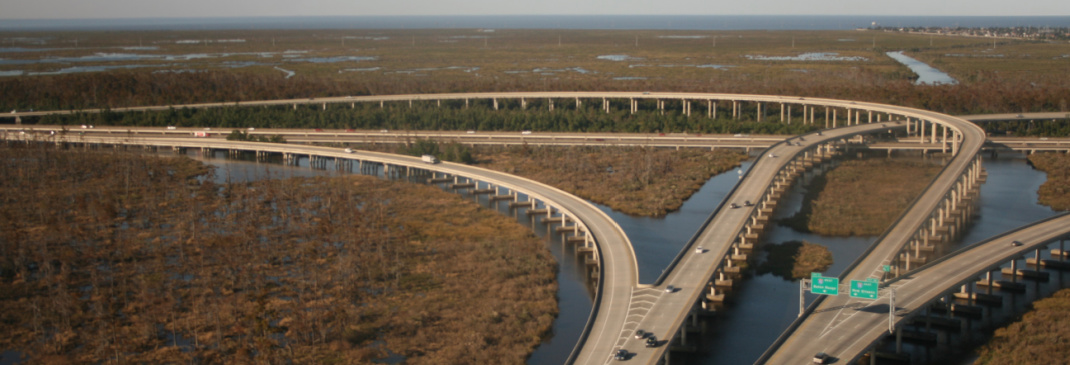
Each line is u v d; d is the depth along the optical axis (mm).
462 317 139000
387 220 198750
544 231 194500
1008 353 124000
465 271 161250
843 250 177875
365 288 151625
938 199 190750
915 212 181125
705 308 143125
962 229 193000
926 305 130875
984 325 136125
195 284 151750
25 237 176375
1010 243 157500
